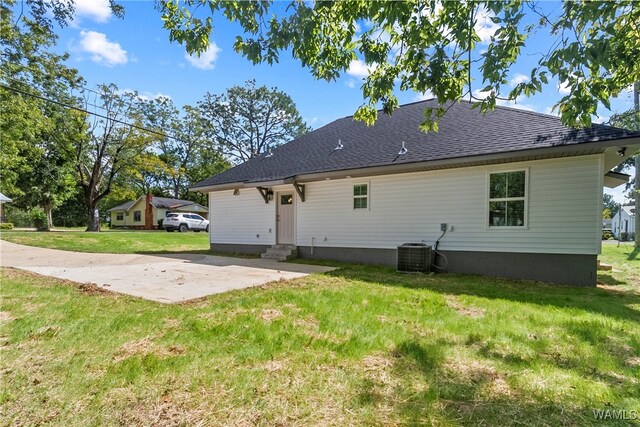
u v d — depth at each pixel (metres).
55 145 23.67
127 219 39.62
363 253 9.49
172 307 4.33
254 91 39.50
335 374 2.49
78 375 2.42
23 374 2.43
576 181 6.72
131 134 24.31
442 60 3.16
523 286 6.32
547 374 2.51
